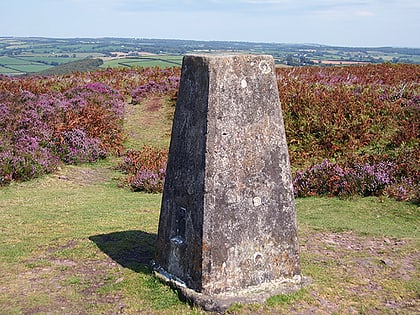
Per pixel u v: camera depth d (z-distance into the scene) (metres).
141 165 14.30
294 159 13.91
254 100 5.61
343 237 8.27
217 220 5.43
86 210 10.05
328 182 11.38
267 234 5.70
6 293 5.96
